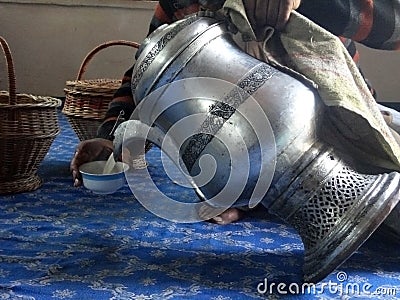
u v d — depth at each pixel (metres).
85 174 0.92
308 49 0.65
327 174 0.60
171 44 0.62
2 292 0.57
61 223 0.79
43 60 2.31
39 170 1.11
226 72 0.60
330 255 0.58
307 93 0.61
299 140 0.60
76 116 1.33
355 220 0.57
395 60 2.04
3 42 0.91
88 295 0.57
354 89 0.63
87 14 2.27
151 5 2.26
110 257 0.67
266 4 0.65
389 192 0.58
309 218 0.60
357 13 0.80
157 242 0.73
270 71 0.61
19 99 1.06
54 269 0.63
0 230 0.76
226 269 0.65
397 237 0.72
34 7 2.26
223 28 0.64
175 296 0.58
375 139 0.64
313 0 0.79
